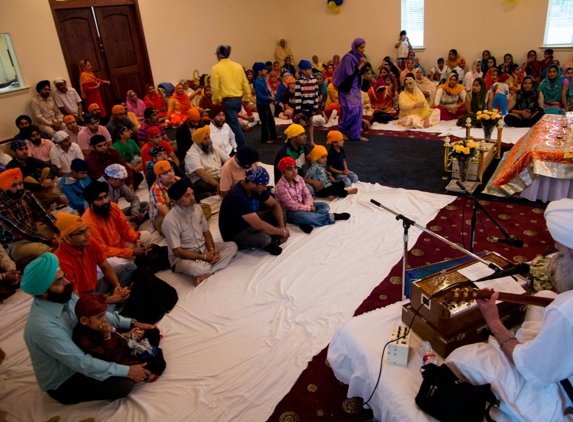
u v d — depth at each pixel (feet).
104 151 15.79
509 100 23.38
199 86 30.91
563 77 22.58
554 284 6.08
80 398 7.82
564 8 28.02
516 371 5.32
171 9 30.73
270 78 31.99
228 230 12.13
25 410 7.91
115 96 28.78
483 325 6.51
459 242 12.11
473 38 31.55
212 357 8.75
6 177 11.82
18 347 9.51
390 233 12.75
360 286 10.50
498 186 14.44
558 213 5.59
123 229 11.79
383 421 6.27
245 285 10.85
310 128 21.90
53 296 7.38
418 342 6.79
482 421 5.41
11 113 23.00
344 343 7.23
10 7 22.74
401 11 33.76
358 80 21.93
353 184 16.35
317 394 7.80
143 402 7.78
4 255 11.57
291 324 9.45
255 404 7.66
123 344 8.21
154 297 10.08
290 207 13.19
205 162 15.89
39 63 24.27
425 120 23.61
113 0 27.35
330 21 37.19
